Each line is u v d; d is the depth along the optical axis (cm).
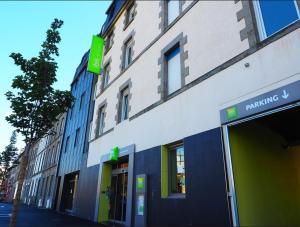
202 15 785
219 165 574
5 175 4125
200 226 582
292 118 591
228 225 514
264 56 549
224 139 575
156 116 874
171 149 798
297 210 614
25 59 771
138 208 820
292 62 492
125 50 1341
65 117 2291
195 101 709
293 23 510
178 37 871
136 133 976
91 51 1592
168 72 911
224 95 620
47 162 2645
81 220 1195
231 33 654
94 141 1399
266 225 531
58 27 858
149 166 841
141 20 1203
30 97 755
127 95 1200
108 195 1101
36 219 1184
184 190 706
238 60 607
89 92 1762
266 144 630
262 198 553
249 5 625
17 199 675
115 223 1013
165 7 1033
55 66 807
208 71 695
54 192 2003
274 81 513
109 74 1455
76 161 1655
